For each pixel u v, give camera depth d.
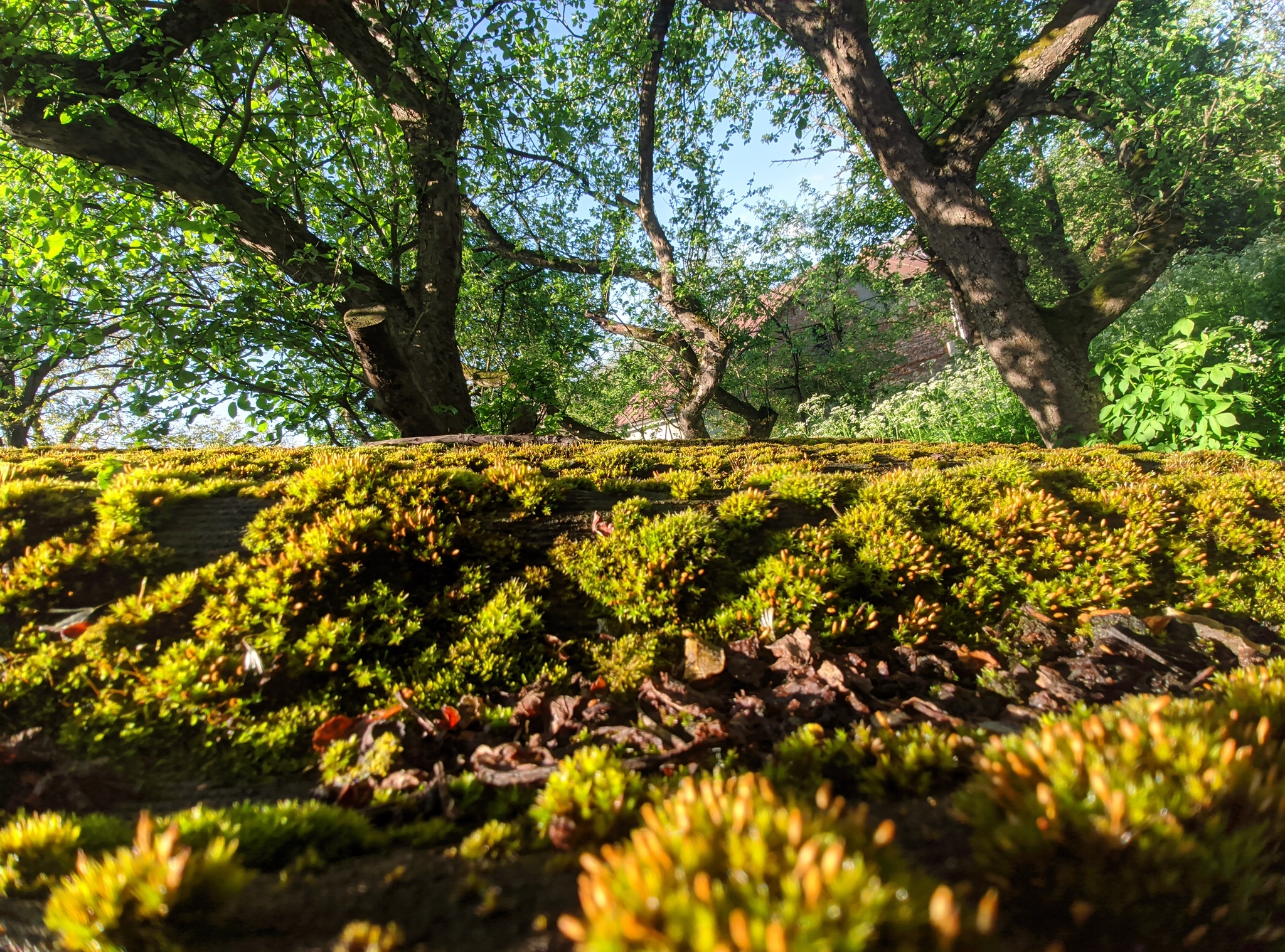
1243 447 6.54
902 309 17.88
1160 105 8.88
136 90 6.66
